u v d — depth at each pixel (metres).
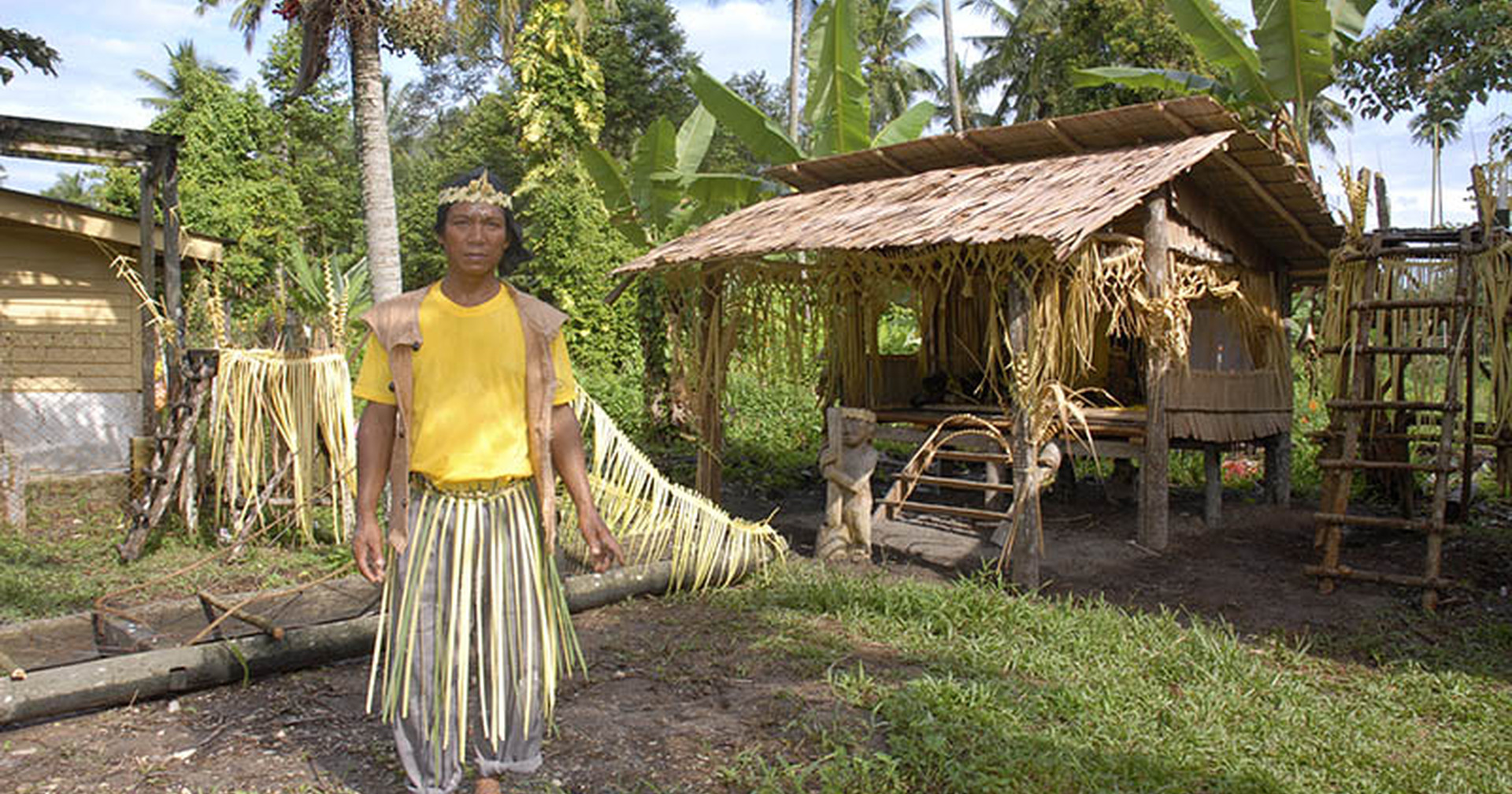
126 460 10.61
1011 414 6.61
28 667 4.17
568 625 3.15
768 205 8.80
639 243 12.81
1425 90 11.93
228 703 4.16
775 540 6.70
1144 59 18.91
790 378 9.01
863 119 11.35
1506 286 7.15
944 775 3.49
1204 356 8.11
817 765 3.49
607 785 3.43
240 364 7.55
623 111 33.41
